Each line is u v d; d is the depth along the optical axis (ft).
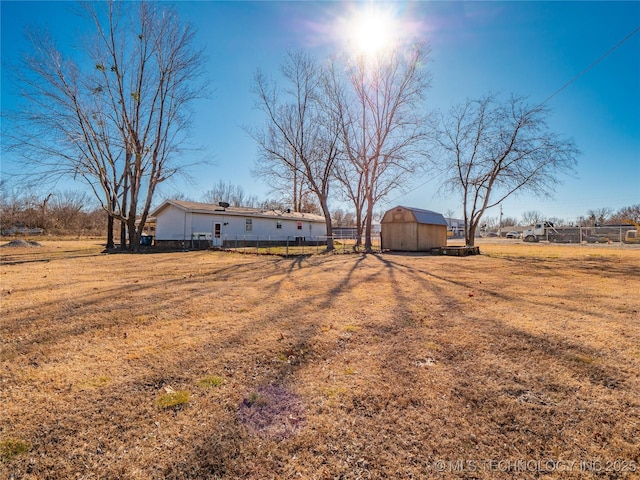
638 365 9.00
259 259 42.80
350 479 5.08
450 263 36.81
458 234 192.75
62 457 5.53
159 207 73.15
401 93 60.70
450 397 7.48
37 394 7.60
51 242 91.97
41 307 15.67
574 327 12.35
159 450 5.72
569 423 6.45
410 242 56.90
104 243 86.43
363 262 38.55
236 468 5.32
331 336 11.63
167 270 30.53
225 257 45.93
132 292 19.53
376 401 7.33
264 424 6.50
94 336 11.64
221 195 160.86
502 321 13.26
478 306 15.88
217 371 8.89
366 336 11.64
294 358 9.77
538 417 6.66
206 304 16.49
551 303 16.33
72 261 39.32
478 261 39.01
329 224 62.75
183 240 67.87
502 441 5.95
